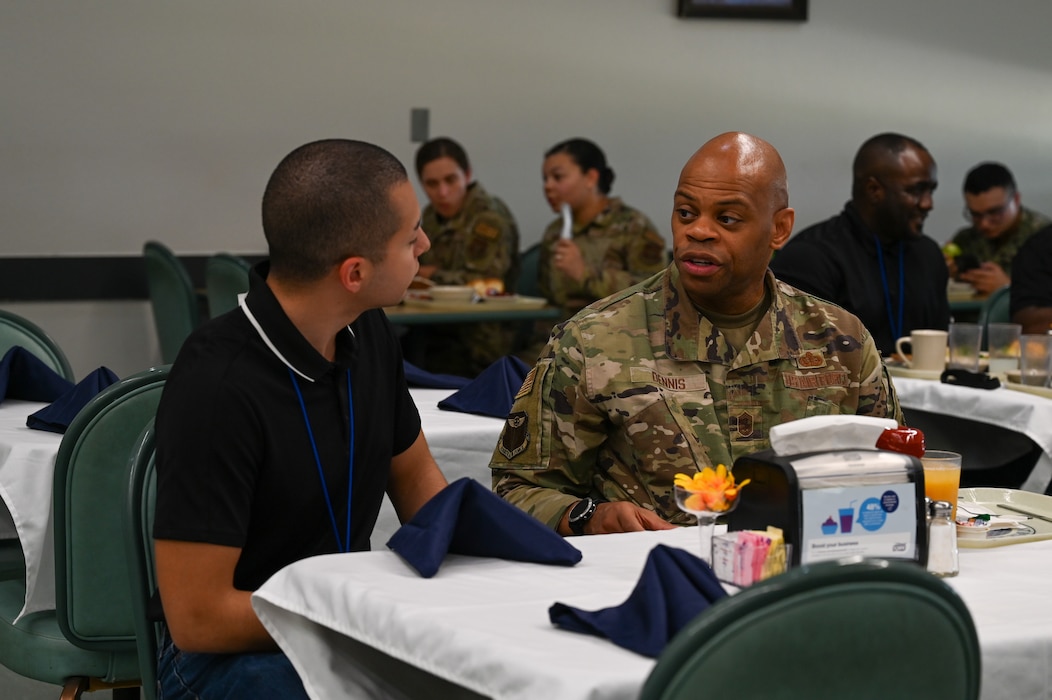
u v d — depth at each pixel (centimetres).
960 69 735
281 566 171
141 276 588
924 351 330
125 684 217
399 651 133
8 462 229
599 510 190
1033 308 412
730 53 685
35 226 571
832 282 373
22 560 258
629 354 202
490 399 271
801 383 203
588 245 529
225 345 164
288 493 167
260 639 161
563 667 118
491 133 644
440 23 628
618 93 665
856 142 719
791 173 708
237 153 600
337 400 172
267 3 597
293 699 157
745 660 105
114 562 209
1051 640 133
